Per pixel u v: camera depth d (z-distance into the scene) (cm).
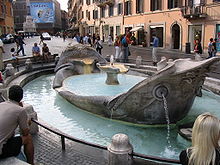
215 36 2588
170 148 586
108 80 1116
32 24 7481
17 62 1761
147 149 584
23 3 11475
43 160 480
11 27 6731
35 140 564
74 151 512
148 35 3600
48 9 11394
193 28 2872
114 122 743
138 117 695
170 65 624
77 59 1391
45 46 2058
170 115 677
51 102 991
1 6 5697
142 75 1352
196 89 663
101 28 5238
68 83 1137
